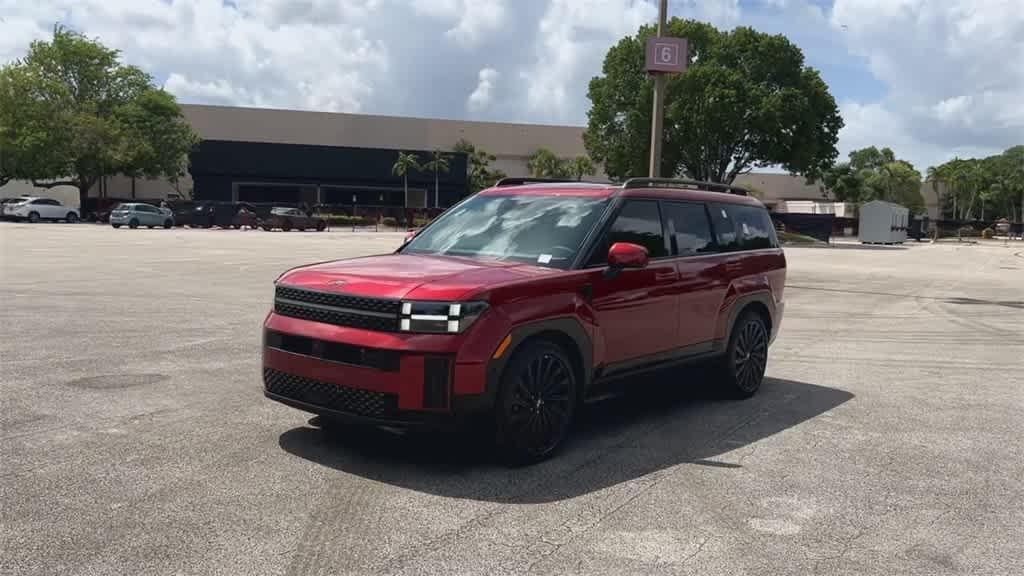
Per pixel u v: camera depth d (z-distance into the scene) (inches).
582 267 214.7
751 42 2191.2
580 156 4077.3
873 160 4653.1
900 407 277.7
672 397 287.9
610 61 2338.8
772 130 2103.8
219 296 531.5
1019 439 237.8
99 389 266.7
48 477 180.5
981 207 4884.4
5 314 425.4
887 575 143.3
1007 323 533.3
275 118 3644.2
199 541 148.2
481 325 183.8
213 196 2938.0
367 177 3100.4
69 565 136.5
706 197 273.3
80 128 2517.2
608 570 141.2
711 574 141.1
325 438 216.1
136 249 1009.5
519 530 158.2
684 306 247.8
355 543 149.6
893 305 637.9
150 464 191.5
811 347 417.4
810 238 2332.7
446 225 251.9
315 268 210.7
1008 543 159.3
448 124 3912.4
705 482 191.5
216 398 257.8
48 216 2193.7
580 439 226.4
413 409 180.2
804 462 210.1
